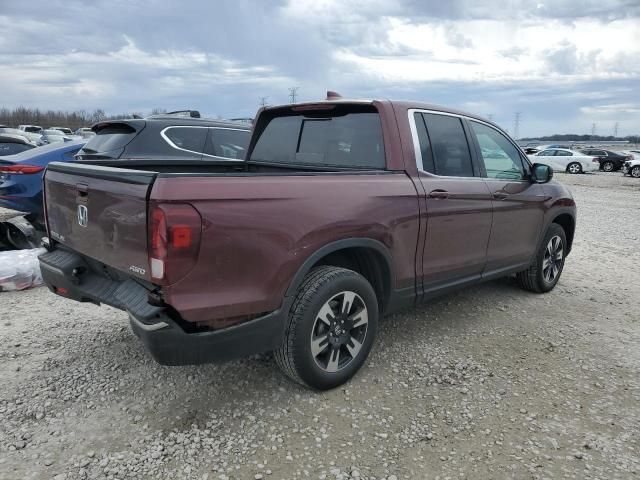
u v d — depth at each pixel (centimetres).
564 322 470
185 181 254
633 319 485
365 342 346
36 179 695
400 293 368
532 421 306
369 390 338
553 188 532
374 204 335
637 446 284
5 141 1102
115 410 310
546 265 546
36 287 542
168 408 313
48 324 441
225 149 721
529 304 518
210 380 347
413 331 439
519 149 500
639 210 1394
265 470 260
